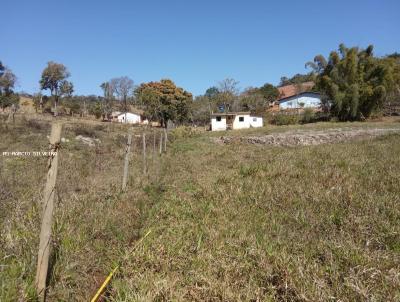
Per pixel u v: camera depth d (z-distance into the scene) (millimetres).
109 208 6441
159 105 61438
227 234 5445
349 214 6176
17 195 6402
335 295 3668
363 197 7164
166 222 6137
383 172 9602
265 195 7801
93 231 5246
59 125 3625
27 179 8227
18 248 4121
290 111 62781
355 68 47969
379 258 4445
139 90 72375
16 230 4520
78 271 4234
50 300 3697
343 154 13914
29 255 3986
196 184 9336
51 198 3615
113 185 8406
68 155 13414
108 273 4363
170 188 9039
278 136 28078
